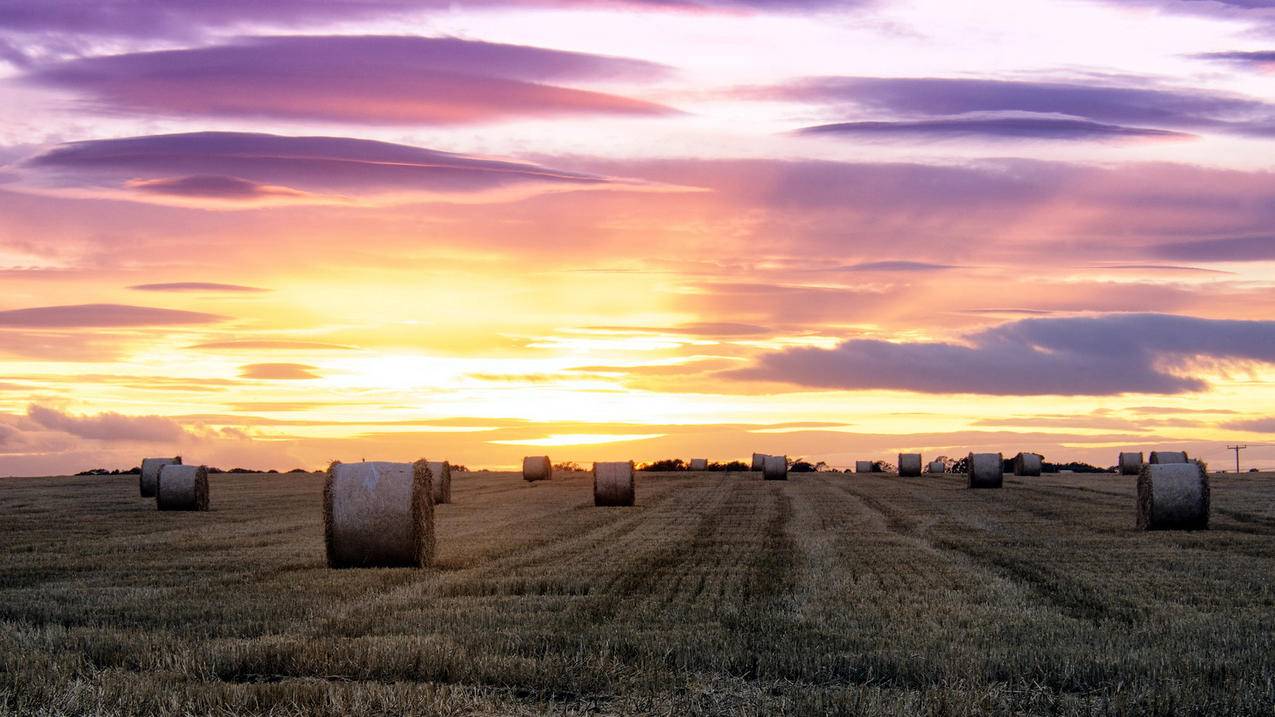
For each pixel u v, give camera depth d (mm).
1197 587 18000
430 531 21500
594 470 38031
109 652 12844
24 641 13359
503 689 11375
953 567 20422
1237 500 38031
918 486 51125
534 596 17109
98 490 47344
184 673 11758
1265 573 19672
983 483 48688
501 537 26516
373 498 20953
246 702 10438
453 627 14492
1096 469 81562
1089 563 21109
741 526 29375
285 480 59781
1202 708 10367
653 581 18641
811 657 12422
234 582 18922
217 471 76875
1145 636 13797
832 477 63625
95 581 19156
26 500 40844
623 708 10602
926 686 11492
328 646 12797
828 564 20906
